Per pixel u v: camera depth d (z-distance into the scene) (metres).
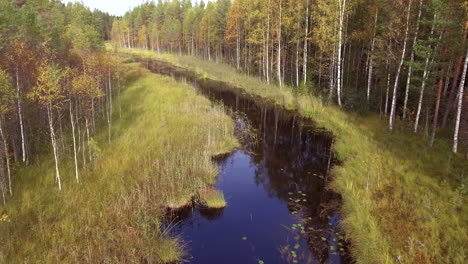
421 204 10.12
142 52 78.88
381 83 23.39
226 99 29.50
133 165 13.21
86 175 12.04
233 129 20.06
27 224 9.09
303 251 9.22
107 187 11.30
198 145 16.59
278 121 22.92
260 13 33.00
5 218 8.84
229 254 9.13
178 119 19.98
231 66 47.78
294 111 25.02
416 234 8.81
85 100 17.52
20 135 13.75
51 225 9.02
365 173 12.84
